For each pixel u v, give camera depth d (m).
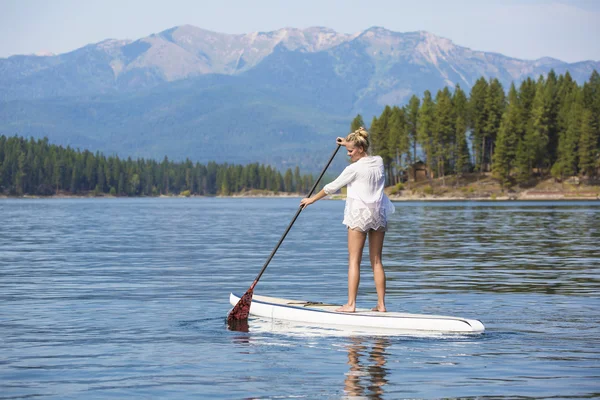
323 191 10.41
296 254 22.89
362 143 10.23
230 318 10.36
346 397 6.50
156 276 16.61
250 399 6.45
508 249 23.89
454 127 148.75
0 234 34.94
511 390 6.71
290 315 10.36
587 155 131.50
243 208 99.94
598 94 143.25
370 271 17.52
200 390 6.72
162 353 8.23
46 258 21.45
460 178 149.75
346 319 9.92
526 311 11.20
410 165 155.62
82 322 10.30
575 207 79.69
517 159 136.75
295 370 7.44
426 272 17.12
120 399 6.45
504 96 151.75
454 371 7.39
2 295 13.25
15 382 7.01
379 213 10.13
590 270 17.34
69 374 7.30
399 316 9.68
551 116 142.88
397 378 7.13
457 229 36.69
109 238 31.66
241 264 19.58
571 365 7.64
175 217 61.38
